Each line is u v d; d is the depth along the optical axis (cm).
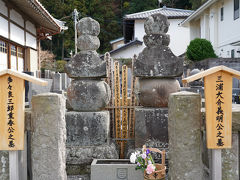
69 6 3597
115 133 561
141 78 492
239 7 1512
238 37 1521
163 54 466
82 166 457
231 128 308
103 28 4053
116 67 553
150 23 477
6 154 323
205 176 390
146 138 459
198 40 1662
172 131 321
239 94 1050
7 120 308
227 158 322
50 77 1367
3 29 1088
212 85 305
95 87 470
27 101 647
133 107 546
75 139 467
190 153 312
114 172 412
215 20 1844
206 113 307
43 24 1529
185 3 3988
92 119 466
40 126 316
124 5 4266
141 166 379
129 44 2519
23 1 1094
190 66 1717
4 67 1136
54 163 315
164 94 463
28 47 1412
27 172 380
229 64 1330
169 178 335
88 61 470
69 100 481
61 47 4078
